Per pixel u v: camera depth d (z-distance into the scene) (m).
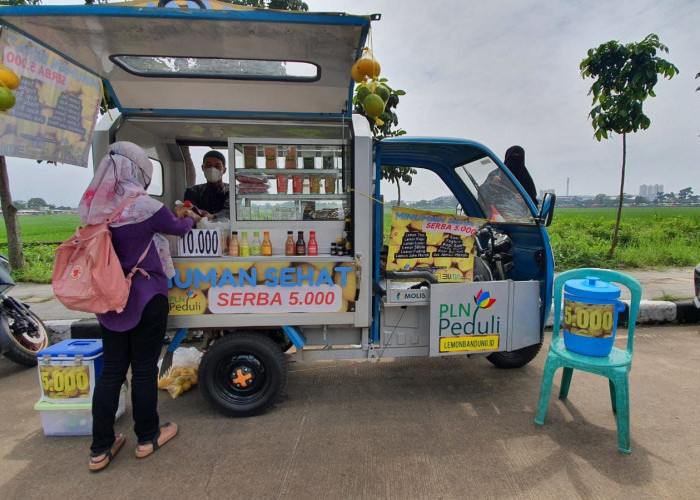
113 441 2.52
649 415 2.99
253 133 3.80
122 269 2.38
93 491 2.26
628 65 7.03
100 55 2.75
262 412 3.05
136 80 3.08
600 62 7.27
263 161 3.12
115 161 2.40
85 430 2.84
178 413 3.12
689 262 8.25
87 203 2.40
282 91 3.23
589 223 14.59
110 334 2.45
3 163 7.11
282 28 2.39
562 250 8.65
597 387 3.47
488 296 3.16
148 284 2.46
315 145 3.11
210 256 2.94
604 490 2.21
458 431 2.81
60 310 5.29
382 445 2.66
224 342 2.96
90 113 3.11
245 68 2.98
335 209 3.14
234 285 2.94
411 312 3.22
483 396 3.33
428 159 4.03
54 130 2.81
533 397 3.31
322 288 2.99
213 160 3.85
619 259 8.16
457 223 3.12
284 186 3.10
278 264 2.94
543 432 2.79
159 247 2.62
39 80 2.64
